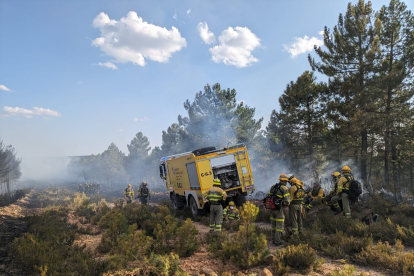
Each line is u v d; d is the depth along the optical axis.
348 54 18.55
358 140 21.97
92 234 9.66
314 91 21.83
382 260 4.84
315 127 21.66
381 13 18.72
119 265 5.09
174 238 6.85
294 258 5.00
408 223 7.05
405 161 19.66
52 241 6.96
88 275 4.69
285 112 24.14
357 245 5.58
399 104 17.95
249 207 5.46
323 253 5.78
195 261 5.68
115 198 25.44
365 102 17.12
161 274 4.66
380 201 8.85
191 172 12.01
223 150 11.78
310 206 9.83
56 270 4.72
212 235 7.36
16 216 13.05
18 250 5.67
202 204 11.37
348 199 8.11
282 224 6.59
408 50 17.08
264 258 5.21
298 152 25.22
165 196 24.88
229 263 5.43
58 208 16.27
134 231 6.19
